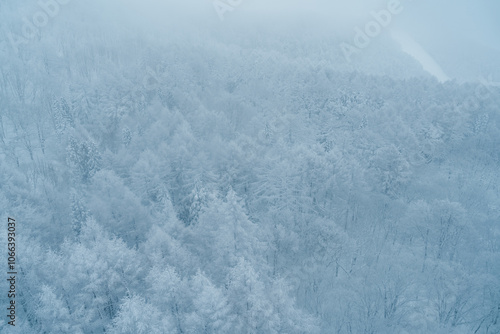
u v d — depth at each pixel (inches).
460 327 1389.0
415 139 2615.7
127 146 2502.5
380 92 3580.2
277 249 1656.0
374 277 1676.9
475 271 1605.6
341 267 1704.0
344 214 2064.5
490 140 2898.6
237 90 3690.9
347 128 2903.5
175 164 2146.9
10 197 1605.6
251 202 2034.9
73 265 1106.7
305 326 1083.9
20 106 2999.5
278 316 1015.6
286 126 2847.0
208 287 975.6
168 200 1759.4
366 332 1378.0
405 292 1555.1
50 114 2925.7
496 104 3371.1
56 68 3934.5
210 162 2164.1
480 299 1475.1
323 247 1740.9
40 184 1883.6
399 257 1811.0
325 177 1930.4
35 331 1010.7
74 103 2913.4
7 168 1860.2
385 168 2138.3
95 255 1123.3
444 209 1761.8
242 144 2329.0
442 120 2940.5
